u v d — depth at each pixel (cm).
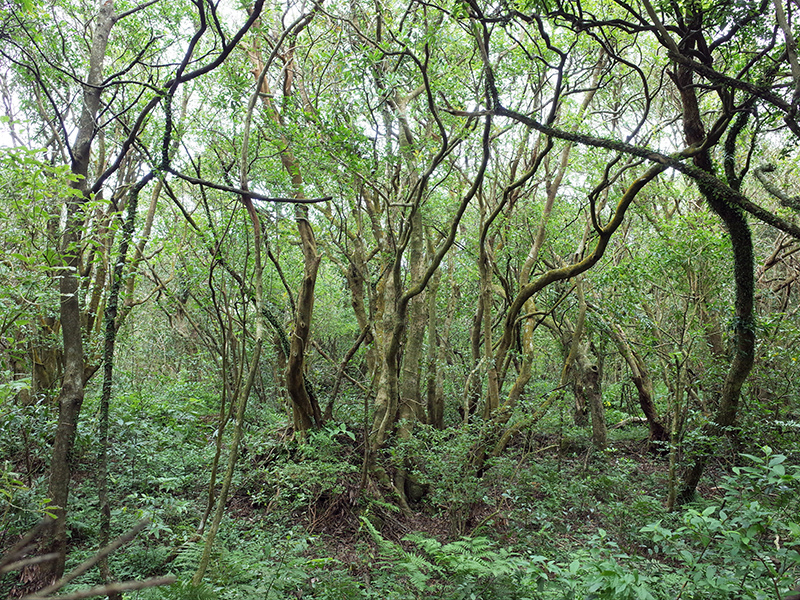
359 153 681
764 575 367
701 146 612
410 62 745
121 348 1091
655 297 1252
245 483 756
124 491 689
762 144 1005
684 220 991
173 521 628
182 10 730
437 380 1035
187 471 801
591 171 1019
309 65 901
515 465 871
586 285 1198
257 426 1007
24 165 411
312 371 1059
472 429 852
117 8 746
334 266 1392
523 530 667
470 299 1436
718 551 458
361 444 834
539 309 1346
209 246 632
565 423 1015
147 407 948
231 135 789
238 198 584
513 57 804
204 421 1107
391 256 884
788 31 433
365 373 1292
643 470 1024
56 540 443
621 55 905
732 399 727
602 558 500
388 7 821
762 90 482
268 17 851
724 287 958
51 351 833
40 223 482
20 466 712
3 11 509
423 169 811
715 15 509
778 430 822
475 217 1327
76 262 496
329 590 479
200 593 389
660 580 425
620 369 1725
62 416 454
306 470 690
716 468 952
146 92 768
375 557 598
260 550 549
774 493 483
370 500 725
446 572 512
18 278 466
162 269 1088
